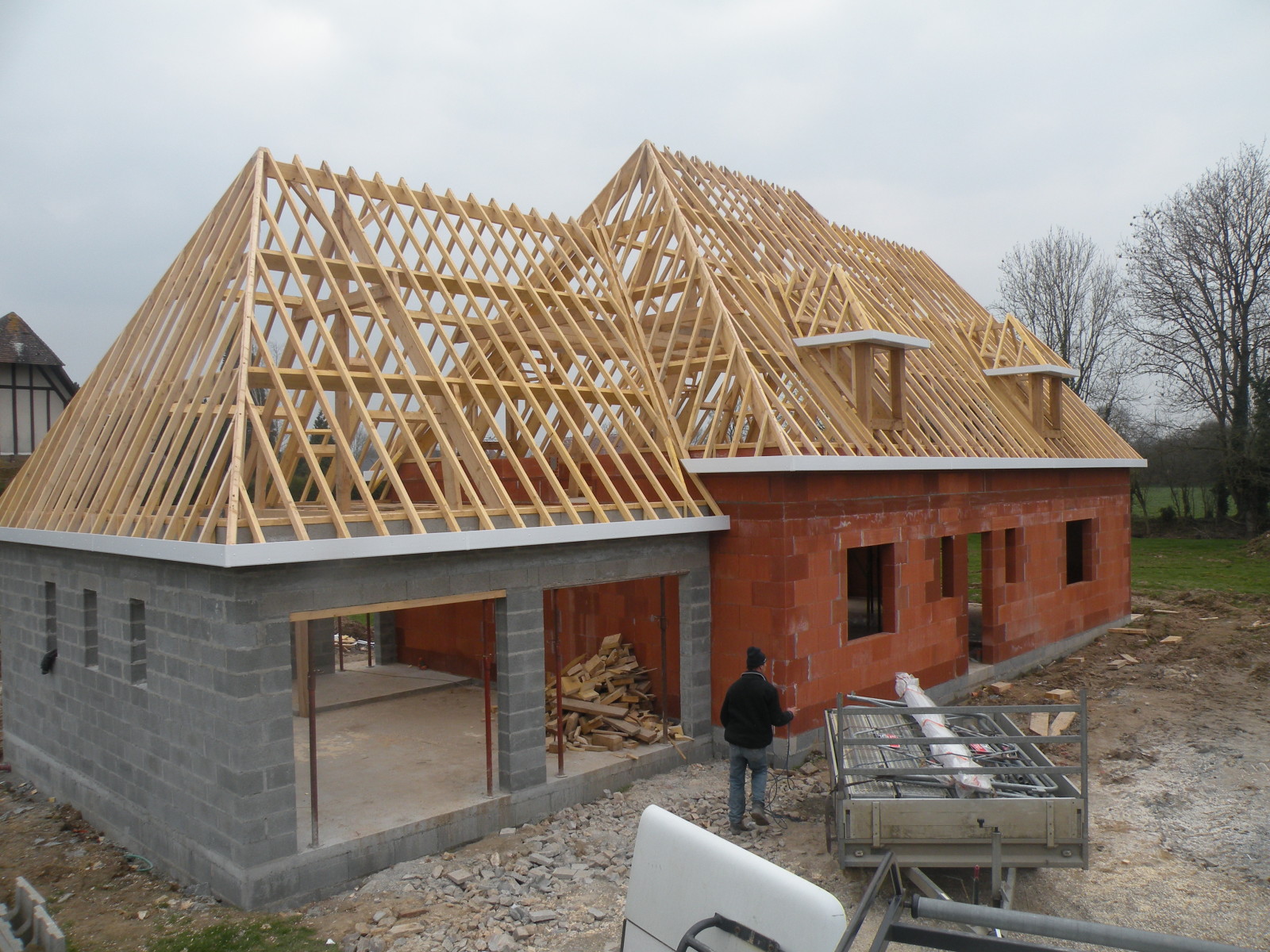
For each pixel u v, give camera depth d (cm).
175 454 766
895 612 1128
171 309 937
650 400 1119
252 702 644
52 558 940
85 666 882
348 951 593
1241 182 3186
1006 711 680
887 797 645
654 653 1111
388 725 1069
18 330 2656
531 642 830
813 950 352
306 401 1020
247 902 642
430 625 1389
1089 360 3619
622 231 1380
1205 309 3312
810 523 987
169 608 723
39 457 1039
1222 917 634
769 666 965
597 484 1169
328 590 686
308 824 733
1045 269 3691
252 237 841
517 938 607
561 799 849
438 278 1000
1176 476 3647
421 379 862
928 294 1645
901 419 1137
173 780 729
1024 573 1411
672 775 952
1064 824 596
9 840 833
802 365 1123
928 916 329
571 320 1130
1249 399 3281
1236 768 944
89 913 672
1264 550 2728
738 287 1188
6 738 1078
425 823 743
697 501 1027
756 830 793
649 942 414
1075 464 1494
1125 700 1235
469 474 875
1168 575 2402
